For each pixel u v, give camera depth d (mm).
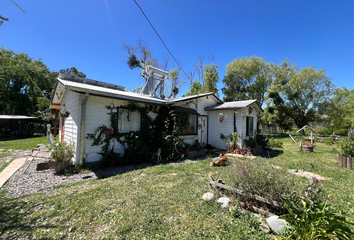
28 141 14297
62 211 3016
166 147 7703
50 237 2336
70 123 7375
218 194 3477
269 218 2453
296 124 23781
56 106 11062
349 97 19844
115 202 3338
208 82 24141
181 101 8945
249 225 2527
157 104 8062
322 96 21047
